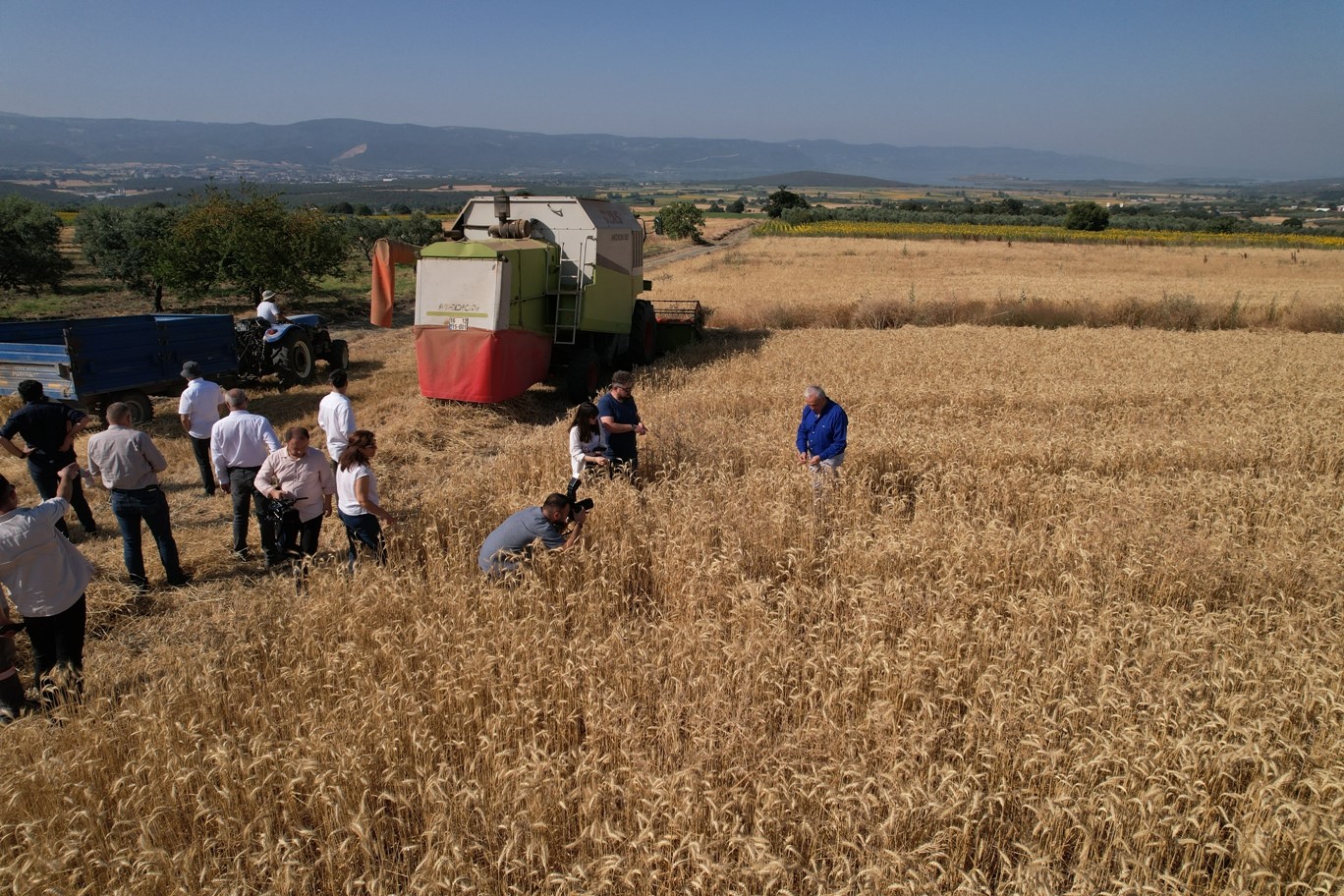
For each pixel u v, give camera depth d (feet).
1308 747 14.90
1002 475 30.32
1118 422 39.65
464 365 41.73
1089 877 12.05
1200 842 12.85
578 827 13.56
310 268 81.66
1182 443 33.78
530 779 13.03
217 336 45.34
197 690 16.52
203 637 20.51
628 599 21.02
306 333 52.34
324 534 28.22
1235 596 21.67
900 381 48.26
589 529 23.94
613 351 54.24
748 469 31.19
